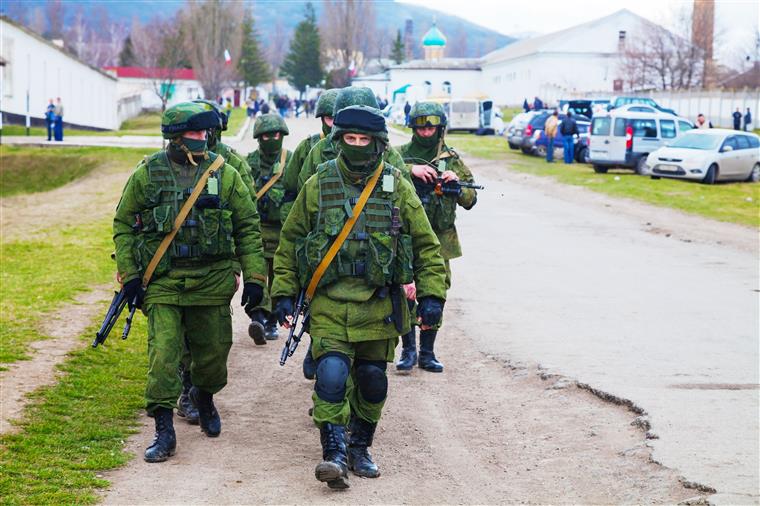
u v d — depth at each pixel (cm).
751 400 767
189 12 10131
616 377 847
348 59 12750
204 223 632
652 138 3266
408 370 903
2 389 780
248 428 724
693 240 1850
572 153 3791
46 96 5781
